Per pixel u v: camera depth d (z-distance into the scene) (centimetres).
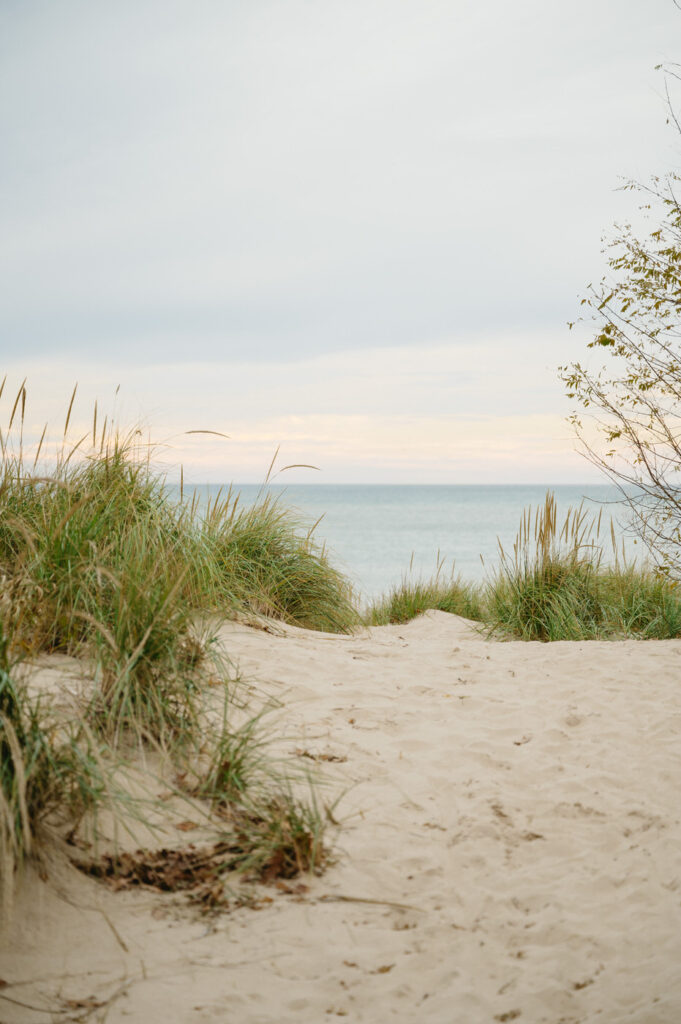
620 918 290
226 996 238
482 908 297
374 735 451
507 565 890
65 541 444
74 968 243
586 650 680
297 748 417
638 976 254
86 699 367
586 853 338
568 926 285
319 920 281
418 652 659
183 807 334
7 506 507
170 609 398
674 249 690
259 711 450
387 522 6412
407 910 292
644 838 350
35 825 280
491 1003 243
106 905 272
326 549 778
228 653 532
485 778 408
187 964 251
